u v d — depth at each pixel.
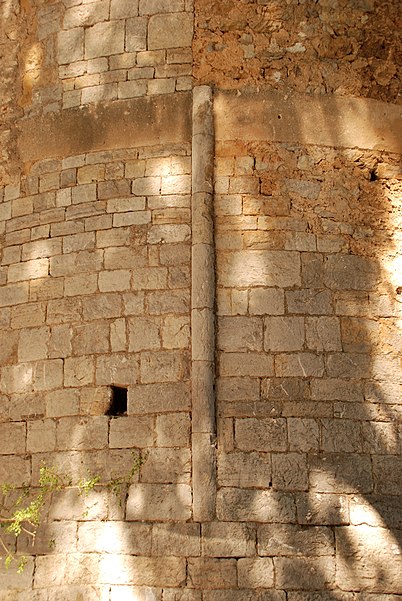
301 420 6.01
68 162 6.88
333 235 6.53
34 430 6.30
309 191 6.61
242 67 6.84
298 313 6.27
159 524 5.79
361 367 6.22
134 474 5.94
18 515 5.93
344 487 5.89
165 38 6.93
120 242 6.52
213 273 6.30
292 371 6.12
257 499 5.81
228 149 6.64
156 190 6.60
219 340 6.17
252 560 5.67
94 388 6.23
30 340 6.54
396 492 5.97
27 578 5.90
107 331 6.33
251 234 6.43
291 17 6.99
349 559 5.73
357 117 6.86
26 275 6.73
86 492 5.95
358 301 6.40
